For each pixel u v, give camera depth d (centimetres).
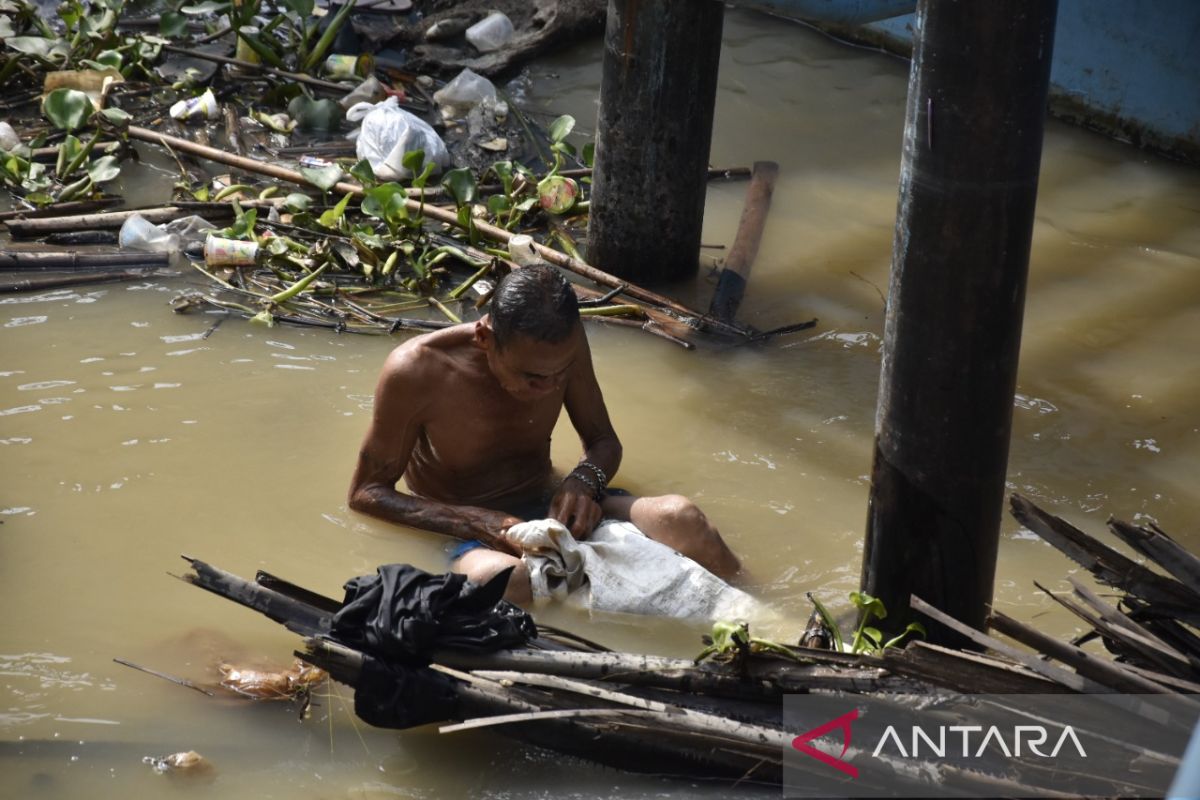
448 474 1015
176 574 933
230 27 1897
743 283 1459
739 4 1260
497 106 1850
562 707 760
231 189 1537
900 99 1986
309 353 1267
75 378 1186
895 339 818
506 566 903
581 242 1552
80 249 1433
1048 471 1134
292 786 748
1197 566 739
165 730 787
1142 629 748
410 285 1412
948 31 738
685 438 1166
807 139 1850
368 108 1784
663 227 1448
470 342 966
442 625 776
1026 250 785
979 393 805
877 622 887
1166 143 1853
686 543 951
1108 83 1894
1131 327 1393
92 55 1825
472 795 746
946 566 851
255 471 1068
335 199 1569
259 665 848
